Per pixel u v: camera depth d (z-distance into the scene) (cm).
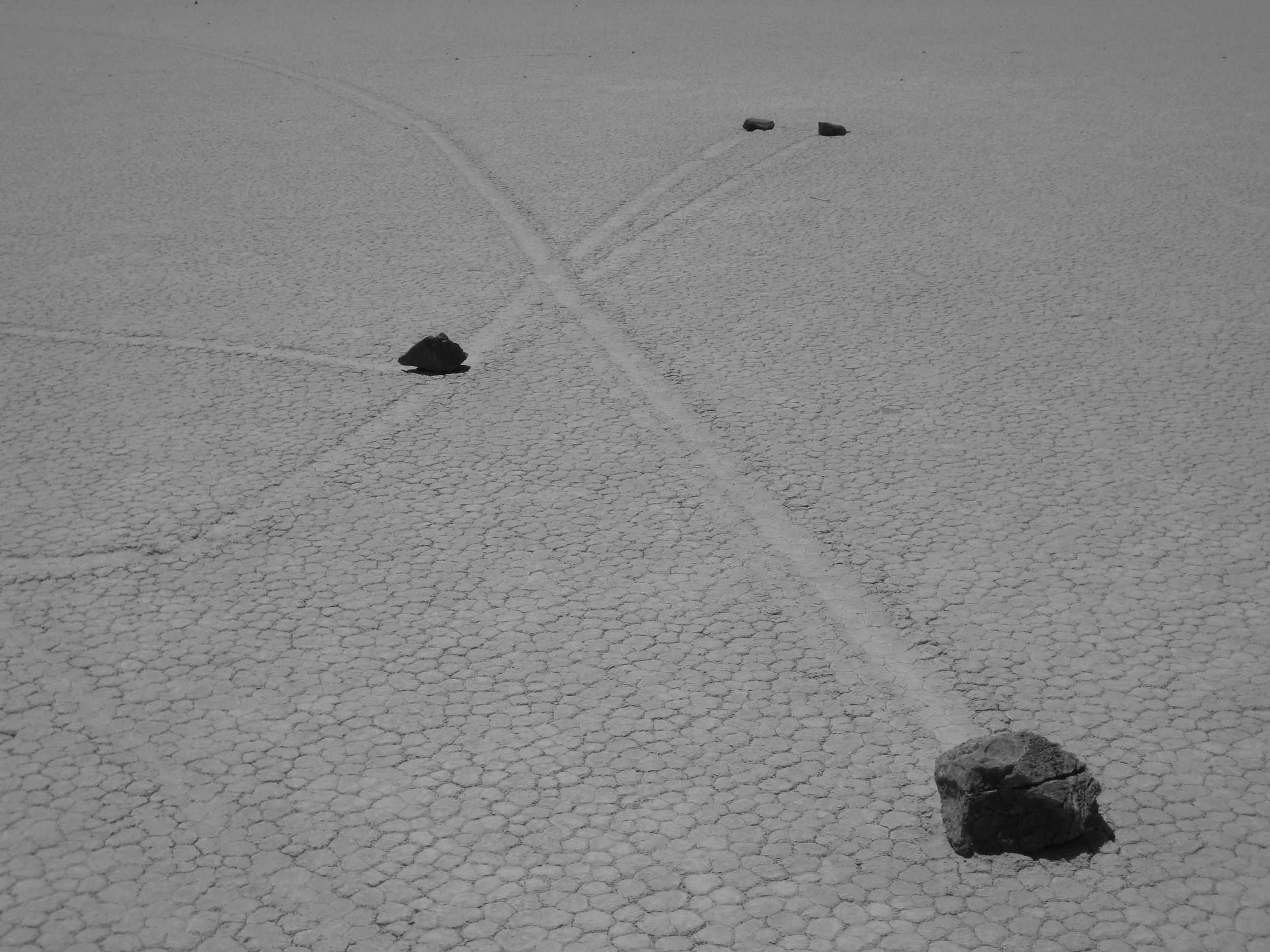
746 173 1290
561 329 872
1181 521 609
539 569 575
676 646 520
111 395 764
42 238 1095
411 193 1230
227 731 468
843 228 1102
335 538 602
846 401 748
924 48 2169
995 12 2756
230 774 446
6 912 385
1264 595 548
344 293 947
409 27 2562
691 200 1196
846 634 526
